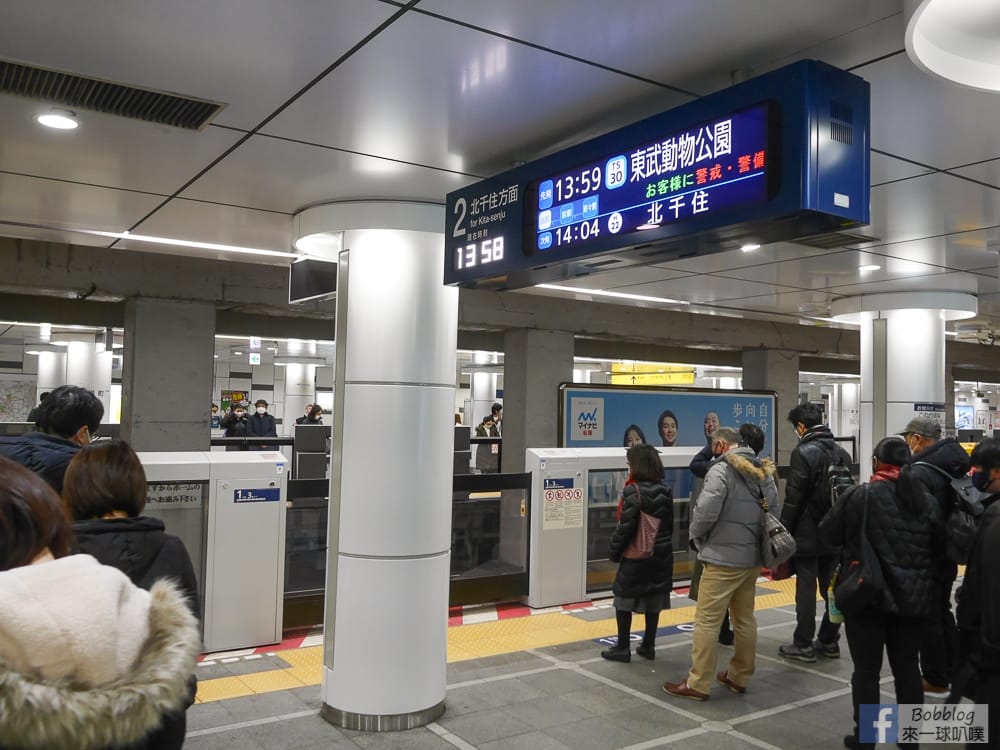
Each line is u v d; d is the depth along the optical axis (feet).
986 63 9.53
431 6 8.88
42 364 82.53
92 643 4.06
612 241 11.28
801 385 116.78
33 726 3.75
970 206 17.51
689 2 8.79
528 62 10.37
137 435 30.86
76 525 7.30
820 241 21.21
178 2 8.91
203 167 14.99
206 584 18.99
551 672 17.99
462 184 15.39
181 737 4.77
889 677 17.81
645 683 17.26
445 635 15.57
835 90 9.31
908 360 30.27
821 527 13.53
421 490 15.15
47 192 17.13
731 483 15.84
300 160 14.33
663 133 10.65
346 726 14.66
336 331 16.01
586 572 25.44
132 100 11.87
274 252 23.68
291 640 20.30
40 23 9.52
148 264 31.09
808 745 14.06
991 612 10.30
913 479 12.84
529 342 40.91
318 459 38.68
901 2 8.74
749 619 16.58
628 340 47.06
